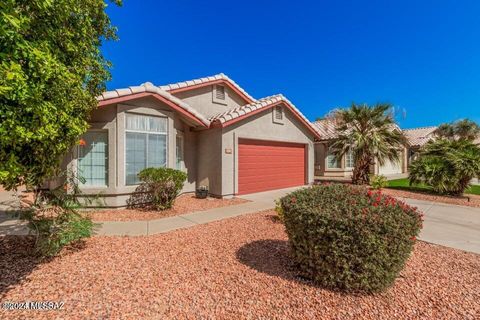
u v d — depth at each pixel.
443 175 10.88
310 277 3.63
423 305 3.06
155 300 3.08
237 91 14.18
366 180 13.91
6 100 2.54
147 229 6.16
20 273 3.71
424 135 28.25
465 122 29.06
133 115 8.42
